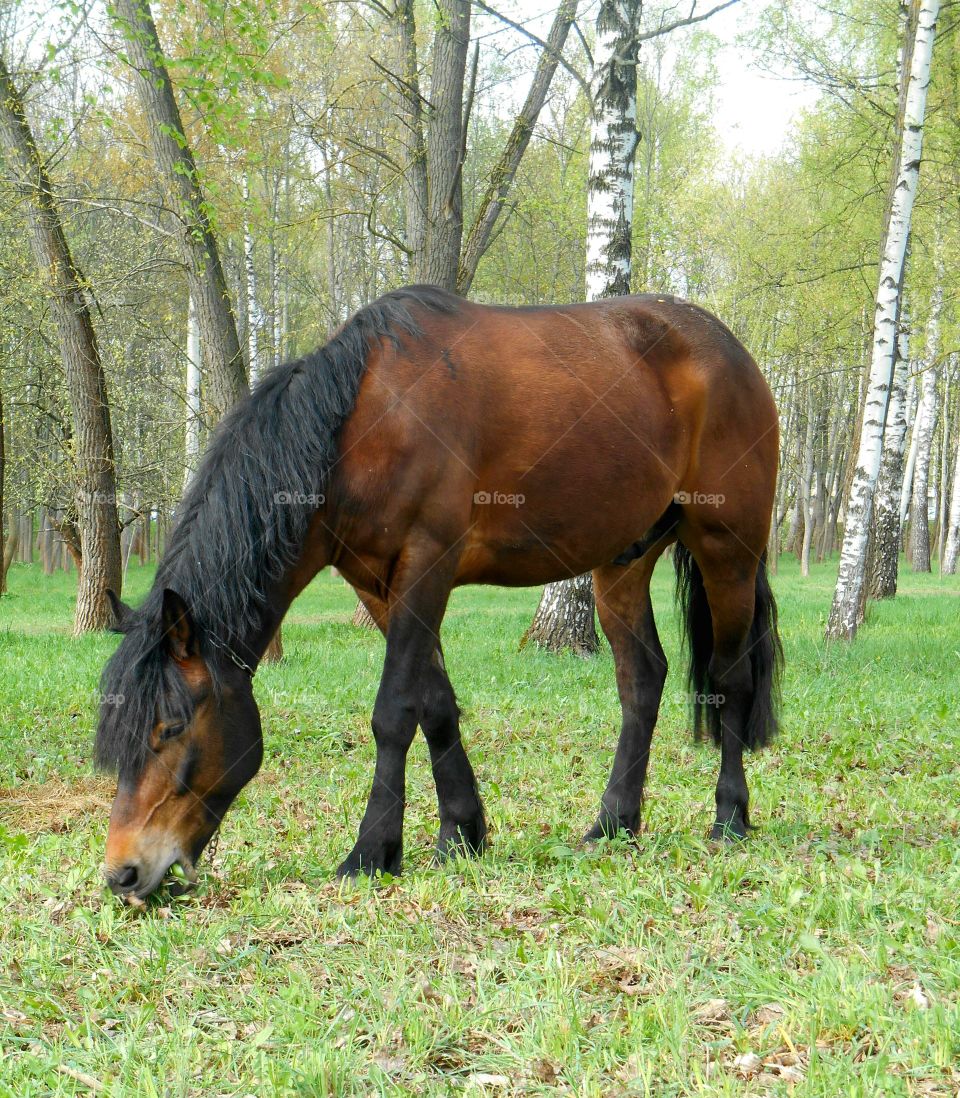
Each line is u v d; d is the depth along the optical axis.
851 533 12.03
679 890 3.82
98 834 4.64
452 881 3.89
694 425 4.86
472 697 8.67
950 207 17.91
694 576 5.29
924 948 3.14
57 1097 2.42
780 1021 2.69
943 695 8.46
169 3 11.84
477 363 4.20
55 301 13.77
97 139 14.90
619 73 10.21
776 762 6.39
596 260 10.48
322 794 5.68
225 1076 2.54
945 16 15.19
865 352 18.38
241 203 11.65
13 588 26.84
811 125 18.27
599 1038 2.68
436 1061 2.65
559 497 4.35
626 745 5.00
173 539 3.90
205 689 3.71
